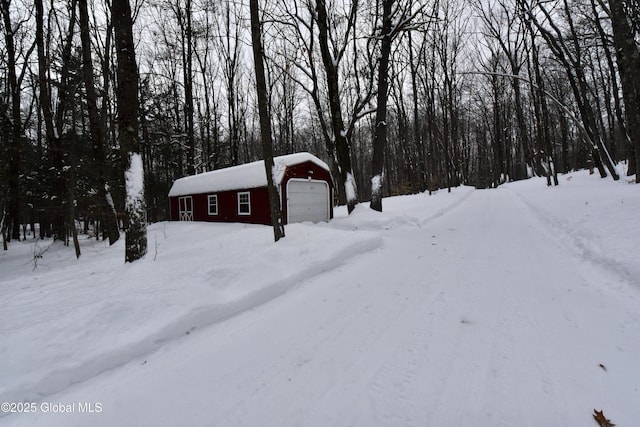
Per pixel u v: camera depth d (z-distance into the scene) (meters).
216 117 27.75
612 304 4.05
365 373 2.94
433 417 2.36
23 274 10.09
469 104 42.00
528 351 3.12
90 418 2.56
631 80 10.84
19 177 17.28
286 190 14.09
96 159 13.34
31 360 3.10
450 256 6.94
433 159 28.14
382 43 12.04
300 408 2.54
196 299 4.39
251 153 34.50
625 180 14.31
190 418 2.50
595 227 7.05
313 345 3.49
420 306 4.35
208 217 18.30
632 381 2.61
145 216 6.57
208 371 3.12
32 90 20.39
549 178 20.12
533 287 4.80
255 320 4.23
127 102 6.20
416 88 28.48
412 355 3.18
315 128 36.03
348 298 4.79
